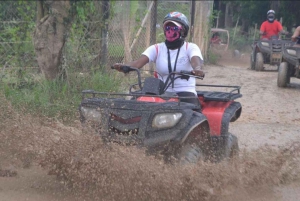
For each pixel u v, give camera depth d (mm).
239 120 9586
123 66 5707
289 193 5723
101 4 10273
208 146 5469
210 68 19250
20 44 9492
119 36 11930
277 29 20094
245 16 30641
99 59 10180
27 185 5621
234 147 6129
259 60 18719
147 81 5438
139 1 14719
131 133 5012
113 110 5102
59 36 8688
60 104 8016
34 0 9898
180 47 5820
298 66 13367
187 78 5707
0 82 8531
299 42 13883
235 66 21938
